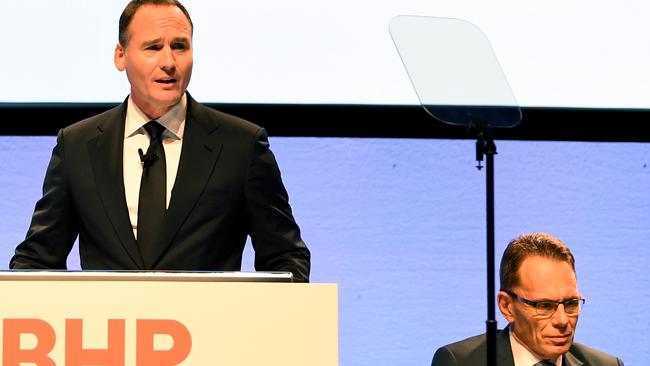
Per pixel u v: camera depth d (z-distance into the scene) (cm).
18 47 1194
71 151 820
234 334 597
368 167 1241
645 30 1234
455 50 754
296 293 601
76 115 1200
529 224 1251
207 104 1204
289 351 598
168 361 595
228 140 816
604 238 1255
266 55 1212
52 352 593
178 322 597
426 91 751
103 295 597
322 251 1234
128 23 804
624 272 1253
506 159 1251
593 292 1249
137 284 598
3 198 1220
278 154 1232
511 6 1226
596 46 1232
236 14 1209
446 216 1247
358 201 1239
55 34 1196
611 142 1251
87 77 1198
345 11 1220
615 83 1234
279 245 820
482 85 749
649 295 1251
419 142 1246
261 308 599
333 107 1216
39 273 598
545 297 809
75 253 1211
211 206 796
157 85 793
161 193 796
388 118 1229
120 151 811
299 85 1216
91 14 1200
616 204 1256
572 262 830
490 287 722
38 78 1195
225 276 607
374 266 1238
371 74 1220
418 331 1234
